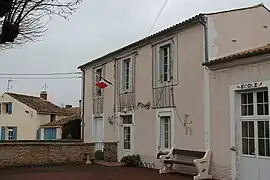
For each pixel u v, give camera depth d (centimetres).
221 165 1301
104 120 2158
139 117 1817
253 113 1224
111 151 2003
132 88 1886
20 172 1611
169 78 1614
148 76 1755
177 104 1541
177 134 1534
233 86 1267
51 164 1920
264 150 1178
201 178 1320
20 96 3888
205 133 1376
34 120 3612
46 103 3981
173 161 1474
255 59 1182
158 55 1686
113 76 2072
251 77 1206
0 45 698
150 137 1722
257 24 1491
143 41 1769
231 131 1268
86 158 1988
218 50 1398
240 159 1253
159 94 1662
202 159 1330
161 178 1380
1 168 1767
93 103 2298
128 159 1822
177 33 1558
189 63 1478
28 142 1909
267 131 1173
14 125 3728
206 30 1393
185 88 1497
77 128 2992
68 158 1967
